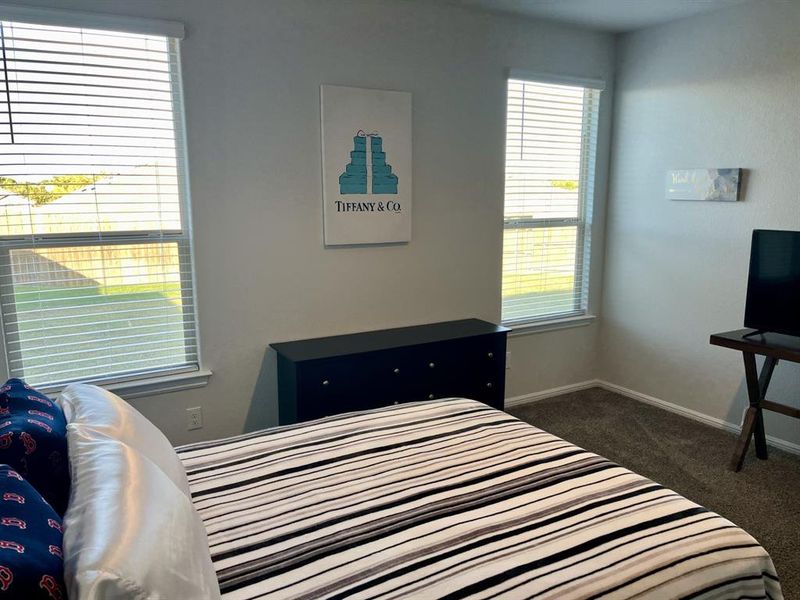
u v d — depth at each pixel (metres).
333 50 3.01
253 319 3.02
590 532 1.39
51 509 1.06
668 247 3.79
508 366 3.97
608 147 4.11
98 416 1.42
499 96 3.60
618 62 3.99
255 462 1.75
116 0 2.48
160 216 2.76
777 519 2.57
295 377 2.75
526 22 3.61
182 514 1.12
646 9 3.37
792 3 3.02
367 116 3.14
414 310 3.52
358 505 1.51
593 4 3.29
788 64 3.07
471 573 1.24
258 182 2.92
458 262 3.63
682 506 1.54
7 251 2.47
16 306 2.52
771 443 3.36
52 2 2.36
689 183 3.60
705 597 1.29
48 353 2.61
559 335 4.16
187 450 1.82
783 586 2.12
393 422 2.06
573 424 3.67
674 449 3.29
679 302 3.77
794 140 3.08
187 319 2.90
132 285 2.74
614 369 4.29
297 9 2.89
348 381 2.89
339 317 3.27
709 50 3.43
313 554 1.31
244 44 2.79
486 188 3.66
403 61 3.23
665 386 3.93
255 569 1.26
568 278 4.21
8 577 0.81
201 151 2.76
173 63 2.67
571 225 4.14
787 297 2.90
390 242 3.34
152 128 2.66
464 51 3.42
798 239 2.83
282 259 3.05
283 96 2.92
